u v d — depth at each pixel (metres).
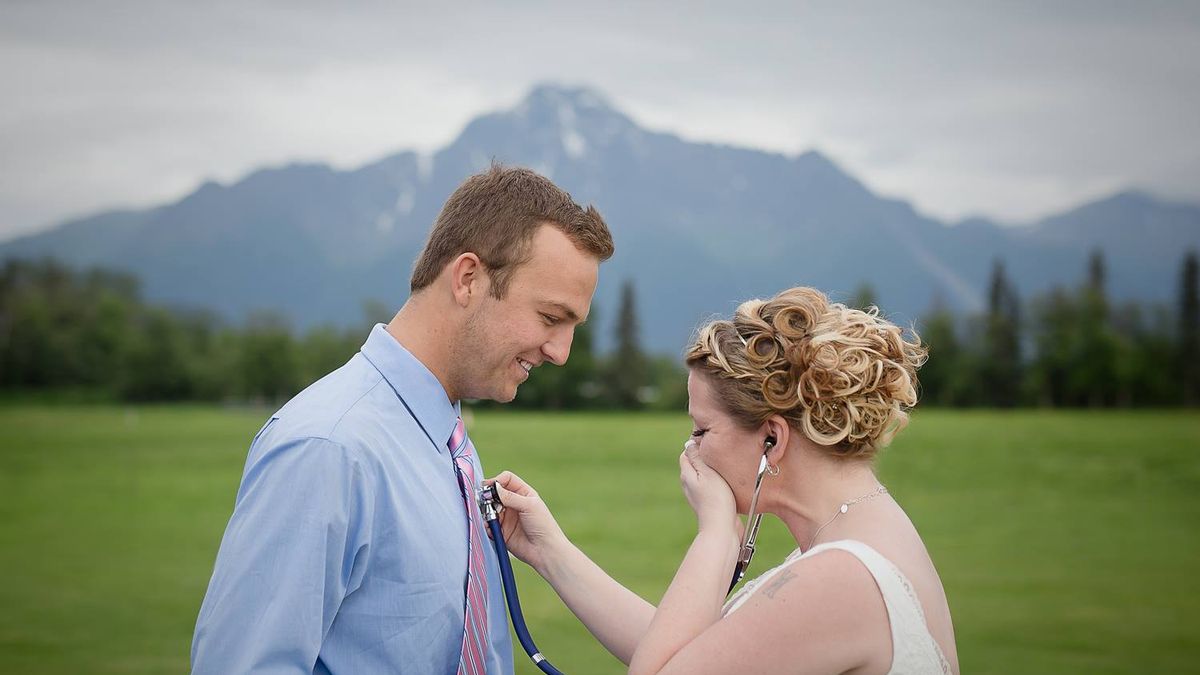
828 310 2.20
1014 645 8.38
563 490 26.36
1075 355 107.94
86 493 26.03
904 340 2.21
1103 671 7.42
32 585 11.64
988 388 108.50
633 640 2.57
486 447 46.12
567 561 2.65
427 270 2.35
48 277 132.62
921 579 2.00
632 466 35.31
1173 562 13.60
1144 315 113.38
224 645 1.97
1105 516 20.23
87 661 7.82
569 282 2.31
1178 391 106.88
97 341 122.81
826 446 2.10
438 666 2.17
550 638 8.38
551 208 2.32
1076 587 11.42
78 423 72.50
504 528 2.70
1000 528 18.12
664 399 106.31
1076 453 41.59
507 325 2.31
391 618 2.12
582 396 105.00
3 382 120.06
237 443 49.56
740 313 2.23
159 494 25.88
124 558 14.14
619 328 106.50
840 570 1.95
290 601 1.97
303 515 2.01
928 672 1.91
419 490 2.20
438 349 2.34
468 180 2.39
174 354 122.25
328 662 2.10
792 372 2.12
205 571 12.89
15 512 21.27
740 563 2.30
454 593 2.20
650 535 16.77
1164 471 32.78
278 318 126.31
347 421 2.13
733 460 2.21
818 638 1.92
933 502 23.44
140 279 138.00
